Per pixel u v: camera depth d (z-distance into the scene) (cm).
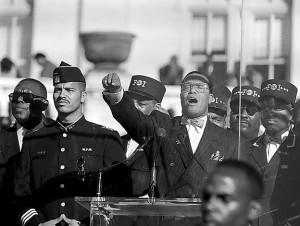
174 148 803
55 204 827
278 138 860
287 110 872
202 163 805
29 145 848
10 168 903
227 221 443
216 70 999
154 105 913
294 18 992
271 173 841
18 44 1064
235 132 877
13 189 854
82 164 813
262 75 991
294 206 832
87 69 1027
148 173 825
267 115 873
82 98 856
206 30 1017
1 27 1068
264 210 823
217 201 445
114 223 709
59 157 838
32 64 1053
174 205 699
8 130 921
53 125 852
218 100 870
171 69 1009
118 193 826
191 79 831
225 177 446
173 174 801
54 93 854
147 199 706
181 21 1022
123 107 779
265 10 996
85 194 828
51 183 832
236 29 1009
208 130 818
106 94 774
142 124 796
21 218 827
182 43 1022
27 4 1058
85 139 842
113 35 1021
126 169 829
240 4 1010
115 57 1023
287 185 838
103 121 996
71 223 820
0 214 887
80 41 1039
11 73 1054
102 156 837
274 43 995
